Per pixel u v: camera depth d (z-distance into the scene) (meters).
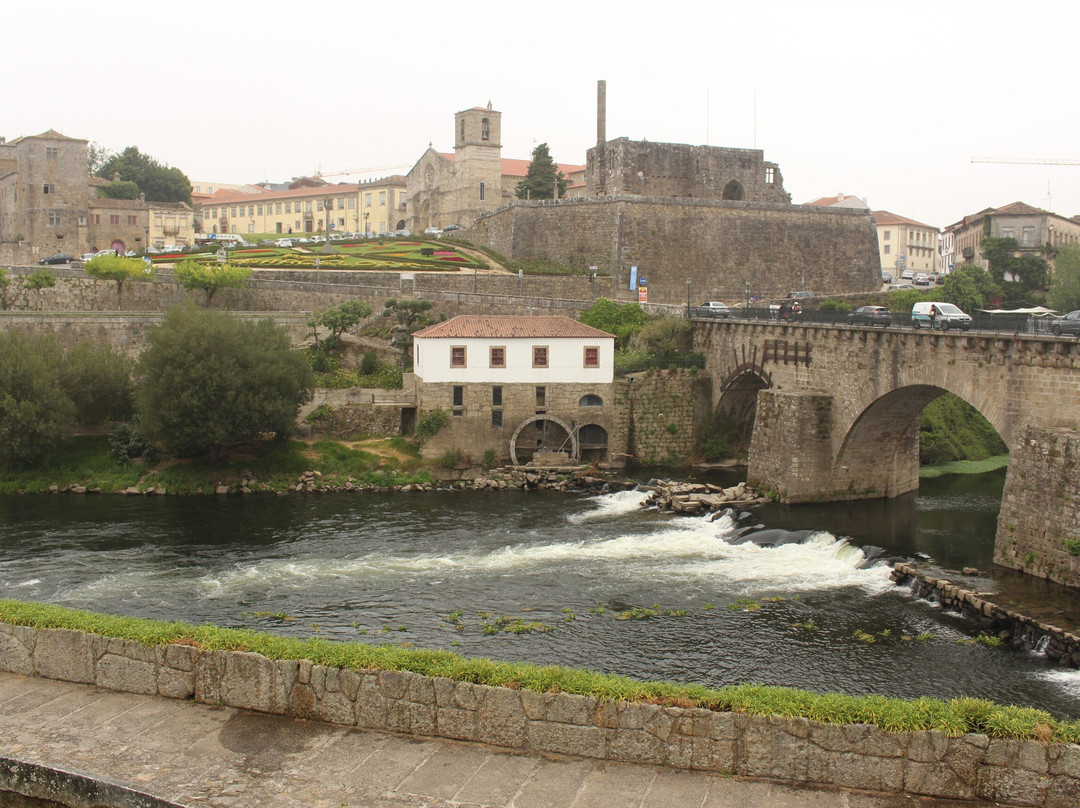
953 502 69.56
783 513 65.38
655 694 21.30
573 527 62.88
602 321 94.31
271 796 19.55
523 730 21.62
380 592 49.03
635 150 132.00
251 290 106.38
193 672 24.17
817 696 21.00
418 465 78.62
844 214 127.81
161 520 64.06
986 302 118.00
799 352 73.19
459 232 154.50
